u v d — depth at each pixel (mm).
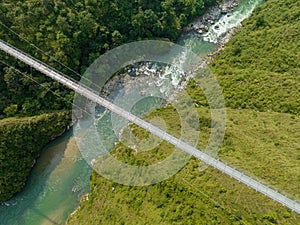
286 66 65938
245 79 66938
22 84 65562
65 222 58938
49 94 67438
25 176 63406
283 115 58938
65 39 66438
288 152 52094
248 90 64750
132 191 52500
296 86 61969
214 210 43812
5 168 61094
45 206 61562
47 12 66562
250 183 45875
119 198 52844
